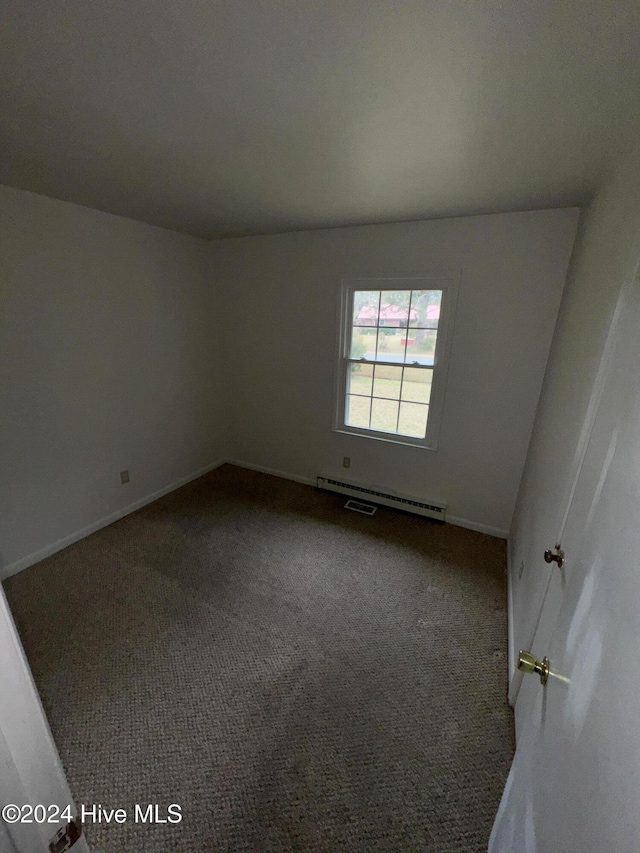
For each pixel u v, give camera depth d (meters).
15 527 2.35
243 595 2.22
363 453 3.30
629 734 0.43
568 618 0.82
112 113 1.23
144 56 0.93
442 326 2.71
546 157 1.45
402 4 0.74
